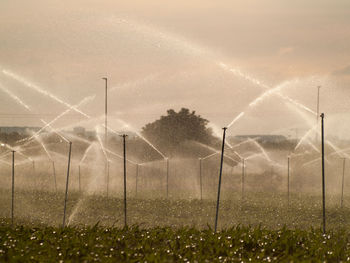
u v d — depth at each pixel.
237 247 19.44
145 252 18.95
